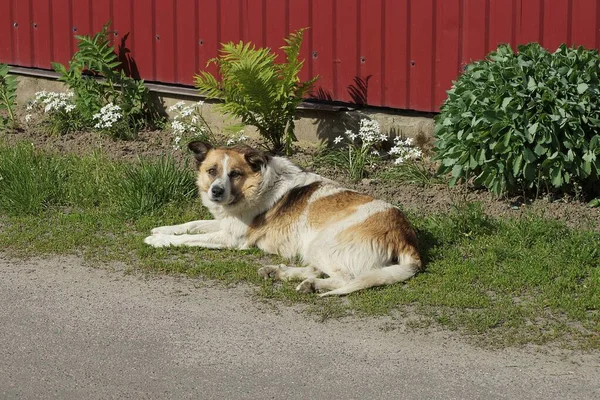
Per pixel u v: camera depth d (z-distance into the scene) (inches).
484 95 339.9
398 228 281.4
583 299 261.1
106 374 221.9
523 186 345.7
